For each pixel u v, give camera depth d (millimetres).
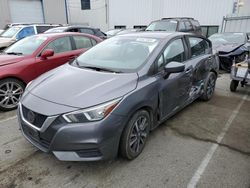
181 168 2682
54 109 2342
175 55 3551
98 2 22453
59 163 2742
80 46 5590
